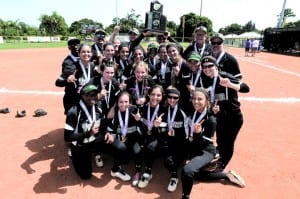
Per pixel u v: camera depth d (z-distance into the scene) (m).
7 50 28.53
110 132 3.99
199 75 3.92
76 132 3.67
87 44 4.27
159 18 6.08
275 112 7.20
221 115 3.79
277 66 18.48
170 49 4.38
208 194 3.56
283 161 4.47
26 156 4.50
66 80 4.28
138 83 4.41
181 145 3.86
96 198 3.45
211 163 3.97
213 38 3.80
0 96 8.34
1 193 3.52
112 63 4.40
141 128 3.98
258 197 3.52
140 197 3.49
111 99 4.24
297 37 31.58
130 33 6.72
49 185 3.71
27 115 6.56
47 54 24.56
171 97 3.72
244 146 5.02
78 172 3.78
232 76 3.69
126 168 4.21
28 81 10.82
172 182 3.66
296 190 3.69
